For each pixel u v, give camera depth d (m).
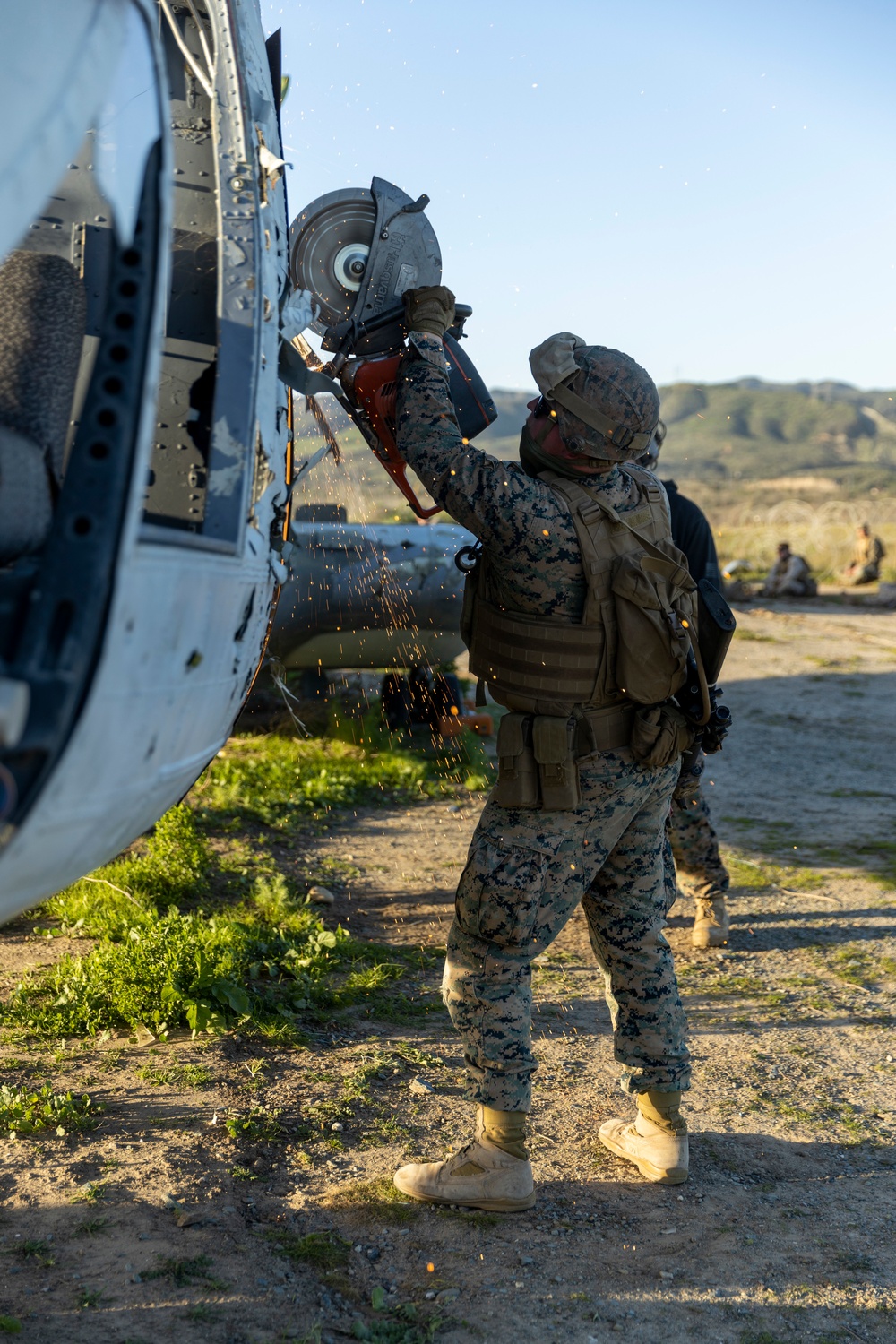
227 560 1.48
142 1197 2.24
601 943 2.51
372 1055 3.04
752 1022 3.50
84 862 1.42
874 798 6.86
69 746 1.13
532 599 2.20
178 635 1.36
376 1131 2.62
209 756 1.70
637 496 2.33
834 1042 3.37
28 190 1.11
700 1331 1.95
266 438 1.68
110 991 3.19
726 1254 2.19
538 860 2.26
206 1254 2.07
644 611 2.19
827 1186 2.50
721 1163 2.59
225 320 1.64
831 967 4.04
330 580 6.88
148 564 1.26
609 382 2.18
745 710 9.88
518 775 2.22
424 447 2.21
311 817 5.90
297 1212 2.26
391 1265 2.10
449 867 5.16
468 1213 2.30
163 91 1.31
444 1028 3.32
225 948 3.50
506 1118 2.31
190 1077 2.82
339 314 2.38
